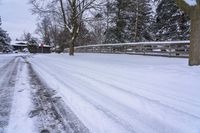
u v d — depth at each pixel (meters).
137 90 7.05
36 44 74.75
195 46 11.40
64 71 11.34
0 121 4.48
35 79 9.04
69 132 4.00
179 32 33.28
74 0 27.42
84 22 31.00
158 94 6.58
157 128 4.22
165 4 33.91
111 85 7.77
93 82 8.29
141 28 44.66
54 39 63.28
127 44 26.22
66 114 4.89
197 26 11.23
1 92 6.79
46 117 4.71
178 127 4.28
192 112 5.11
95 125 4.31
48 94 6.55
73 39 28.66
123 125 4.33
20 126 4.25
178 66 12.07
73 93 6.64
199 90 7.05
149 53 22.14
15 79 9.05
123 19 43.41
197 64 11.46
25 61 18.67
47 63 16.31
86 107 5.35
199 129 4.20
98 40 54.03
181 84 7.91
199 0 10.97
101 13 28.12
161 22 35.62
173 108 5.36
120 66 13.16
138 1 41.75
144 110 5.19
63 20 29.58
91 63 15.34
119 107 5.38
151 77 9.33
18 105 5.49
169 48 19.41
